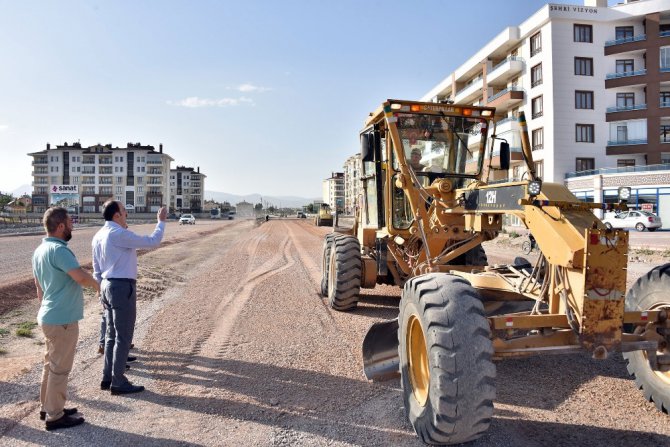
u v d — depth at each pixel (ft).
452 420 10.85
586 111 131.64
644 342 11.96
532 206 13.08
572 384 15.71
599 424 12.64
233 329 23.36
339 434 12.45
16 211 299.58
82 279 13.05
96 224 196.65
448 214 19.27
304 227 170.09
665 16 130.31
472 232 19.99
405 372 13.07
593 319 11.34
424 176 22.85
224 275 43.55
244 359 18.67
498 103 149.28
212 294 33.50
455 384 10.82
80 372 17.71
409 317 12.69
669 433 12.01
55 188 353.72
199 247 76.84
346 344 20.67
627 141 130.82
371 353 15.66
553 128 130.52
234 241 92.38
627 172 120.67
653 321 12.83
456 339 11.02
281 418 13.44
